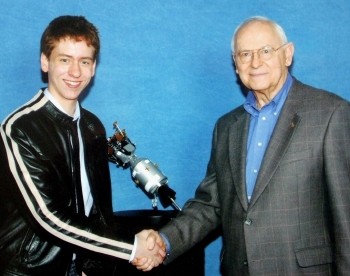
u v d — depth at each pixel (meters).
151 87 2.32
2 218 1.71
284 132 1.70
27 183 1.62
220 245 2.45
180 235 1.99
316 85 2.39
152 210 2.27
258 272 1.68
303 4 2.35
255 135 1.81
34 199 1.62
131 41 2.29
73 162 1.76
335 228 1.60
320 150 1.64
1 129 1.66
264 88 1.76
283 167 1.67
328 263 1.65
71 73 1.70
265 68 1.75
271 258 1.67
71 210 1.74
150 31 2.29
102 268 1.97
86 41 1.71
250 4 2.33
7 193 1.70
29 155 1.63
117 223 2.01
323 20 2.36
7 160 1.63
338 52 2.39
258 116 1.83
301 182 1.65
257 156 1.79
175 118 2.36
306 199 1.65
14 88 2.21
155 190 2.12
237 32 1.82
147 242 1.86
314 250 1.64
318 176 1.65
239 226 1.76
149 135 2.34
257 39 1.75
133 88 2.31
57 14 2.21
